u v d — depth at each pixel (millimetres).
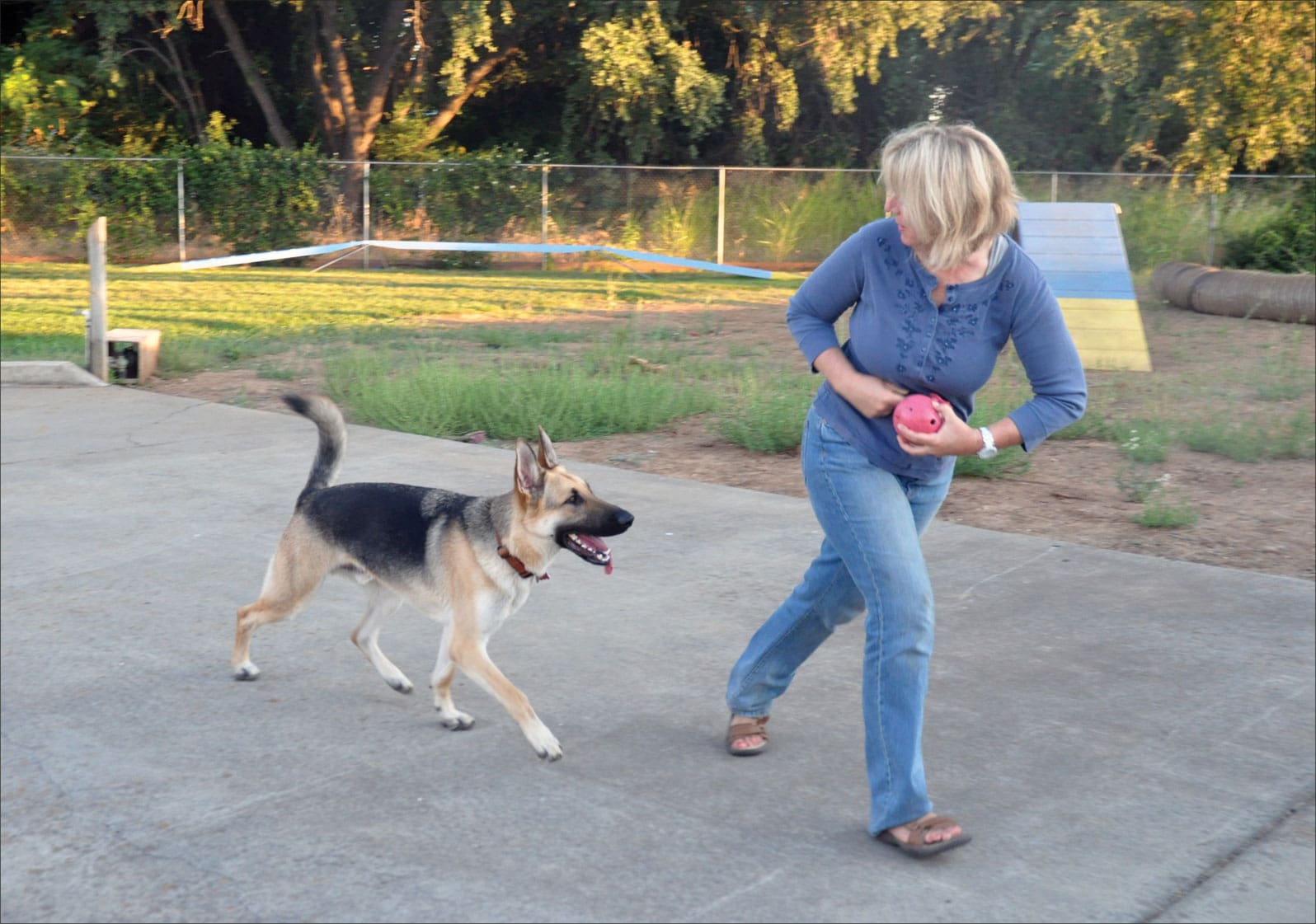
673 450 9055
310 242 25219
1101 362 12773
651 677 4836
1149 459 8656
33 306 16812
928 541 6582
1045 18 26094
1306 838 3627
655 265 25609
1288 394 11188
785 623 3969
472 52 23781
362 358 11797
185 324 15438
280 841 3600
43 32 25594
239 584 5922
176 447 8812
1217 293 17312
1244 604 5590
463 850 3537
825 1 25078
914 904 3264
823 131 29609
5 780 3992
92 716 4480
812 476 3555
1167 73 23953
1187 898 3314
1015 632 5254
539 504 4148
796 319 3568
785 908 3242
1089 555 6332
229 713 4516
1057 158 29094
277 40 28188
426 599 4344
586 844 3566
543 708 4547
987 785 3928
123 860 3508
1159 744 4219
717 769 4051
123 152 26078
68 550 6434
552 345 14250
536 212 25500
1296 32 20859
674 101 26031
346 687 4766
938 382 3363
